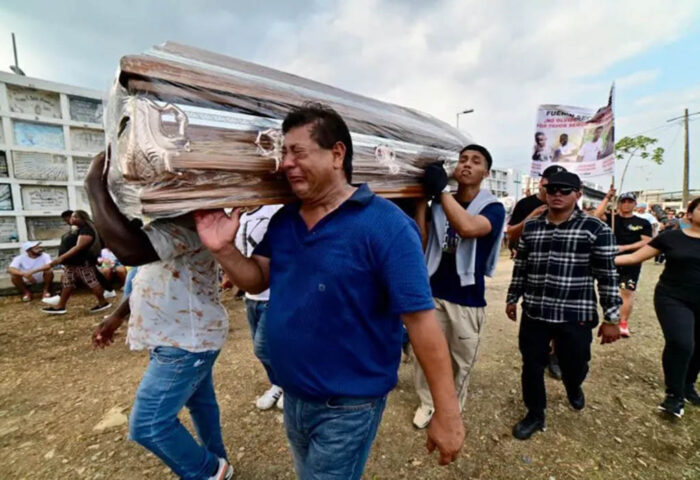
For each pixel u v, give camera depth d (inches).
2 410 104.0
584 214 90.4
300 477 55.2
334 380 44.2
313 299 42.9
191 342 58.7
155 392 57.5
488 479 78.7
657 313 107.4
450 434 43.2
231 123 44.8
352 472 47.7
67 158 243.8
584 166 146.1
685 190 773.9
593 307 89.1
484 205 88.4
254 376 122.2
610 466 82.4
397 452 86.6
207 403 72.2
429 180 75.2
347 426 45.7
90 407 105.2
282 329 45.1
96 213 44.8
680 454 86.1
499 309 210.2
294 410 49.7
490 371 128.1
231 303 213.6
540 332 93.7
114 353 144.3
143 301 58.2
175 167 38.1
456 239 89.4
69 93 239.5
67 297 199.2
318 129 41.8
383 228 42.5
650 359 137.8
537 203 142.4
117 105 37.9
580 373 93.3
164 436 58.7
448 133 94.5
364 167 59.5
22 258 224.4
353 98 66.7
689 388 109.5
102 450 86.4
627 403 107.3
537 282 93.0
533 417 93.7
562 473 80.3
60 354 143.8
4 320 187.8
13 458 84.1
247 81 47.4
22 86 223.3
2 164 223.1
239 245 100.1
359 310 42.9
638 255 112.7
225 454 76.5
